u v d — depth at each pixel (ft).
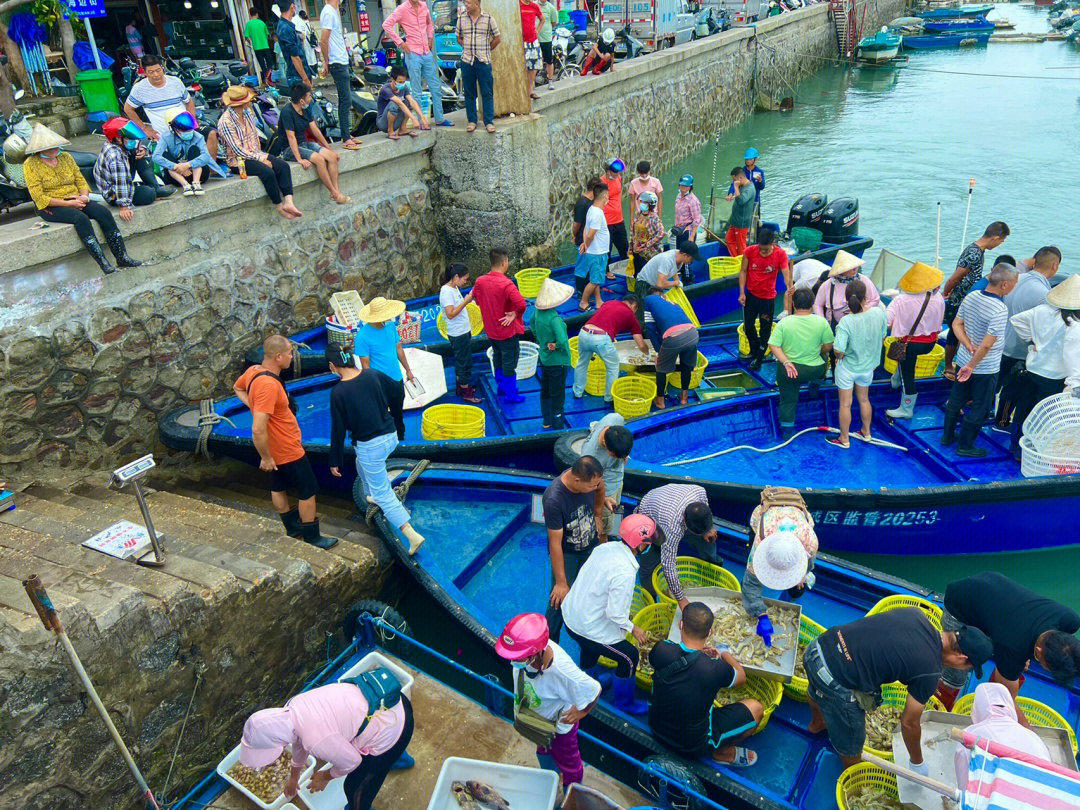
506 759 15.06
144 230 23.44
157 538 15.23
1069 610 12.78
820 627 16.55
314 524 18.79
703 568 17.95
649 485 20.89
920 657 12.23
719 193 48.16
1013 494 20.04
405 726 12.78
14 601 12.55
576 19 64.95
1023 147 65.77
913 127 75.97
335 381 27.71
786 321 23.34
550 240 39.83
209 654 14.62
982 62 116.26
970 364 21.18
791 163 65.21
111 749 13.01
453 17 51.31
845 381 23.06
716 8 90.79
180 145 25.55
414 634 20.35
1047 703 15.69
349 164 31.12
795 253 39.45
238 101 26.05
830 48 117.80
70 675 12.04
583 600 14.43
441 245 37.78
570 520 15.55
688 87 71.15
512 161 35.53
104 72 36.42
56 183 21.15
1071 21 140.26
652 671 15.65
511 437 23.27
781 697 15.43
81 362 22.67
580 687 12.30
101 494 21.94
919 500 19.83
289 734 11.42
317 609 17.20
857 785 13.67
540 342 23.30
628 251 38.99
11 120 23.65
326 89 45.60
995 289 21.07
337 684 12.26
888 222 49.34
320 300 31.09
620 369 28.32
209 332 26.45
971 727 11.62
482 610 18.56
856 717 12.86
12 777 11.68
